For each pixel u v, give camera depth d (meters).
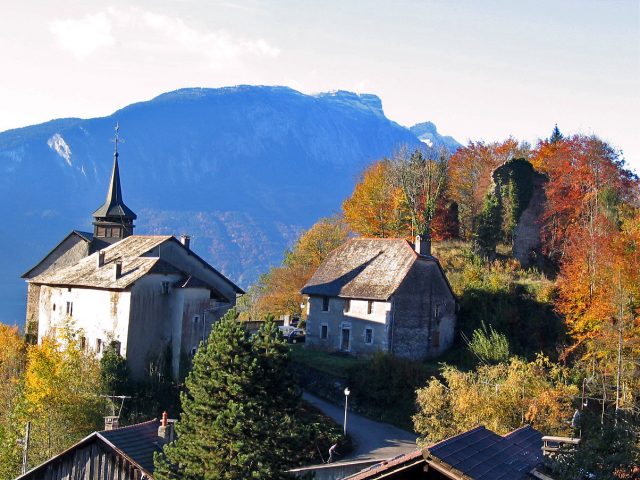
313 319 64.88
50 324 62.72
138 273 58.75
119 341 57.59
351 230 96.00
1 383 57.03
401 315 61.72
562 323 62.03
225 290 70.38
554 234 74.19
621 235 57.53
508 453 20.22
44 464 33.44
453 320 66.62
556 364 52.97
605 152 75.31
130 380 56.72
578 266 59.41
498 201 76.12
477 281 68.62
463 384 43.38
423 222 80.25
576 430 35.25
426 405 45.06
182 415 32.41
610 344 49.53
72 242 77.81
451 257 75.00
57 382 49.59
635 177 76.38
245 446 30.62
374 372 56.00
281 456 31.52
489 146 93.44
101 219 82.44
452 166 90.69
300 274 92.06
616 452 22.59
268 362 32.44
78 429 48.59
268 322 33.41
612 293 52.12
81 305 60.53
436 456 17.22
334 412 54.38
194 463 30.67
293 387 32.94
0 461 45.16
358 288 63.16
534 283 67.19
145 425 35.41
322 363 59.50
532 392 41.56
